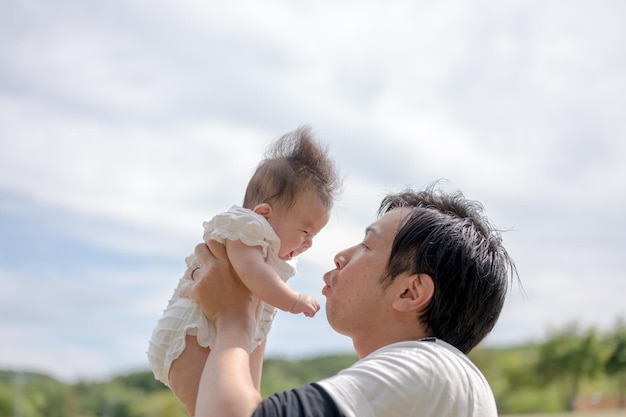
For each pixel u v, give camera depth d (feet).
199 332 7.31
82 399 159.63
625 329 112.37
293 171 8.21
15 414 156.87
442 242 6.84
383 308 6.94
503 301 7.24
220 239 7.56
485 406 6.36
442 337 6.88
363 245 7.27
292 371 121.29
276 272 7.83
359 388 5.90
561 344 112.16
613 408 108.68
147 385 159.94
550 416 100.27
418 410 5.91
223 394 6.08
